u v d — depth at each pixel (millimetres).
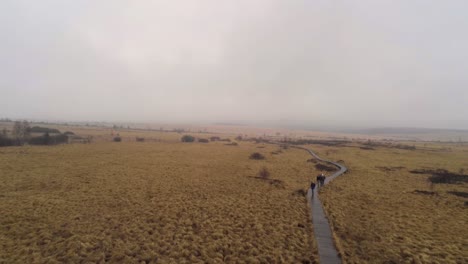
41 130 113000
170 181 41969
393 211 29203
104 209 27859
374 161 69500
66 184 37562
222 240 21125
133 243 20188
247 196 34531
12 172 43375
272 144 124375
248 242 20828
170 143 110000
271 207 30000
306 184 42531
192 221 25219
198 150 88500
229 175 48406
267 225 24547
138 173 47062
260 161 67500
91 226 23281
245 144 120750
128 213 26859
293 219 26203
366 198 34375
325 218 26562
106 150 76875
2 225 22797
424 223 25672
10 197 30875
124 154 70625
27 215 25219
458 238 22172
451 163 66938
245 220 25781
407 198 34688
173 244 20297
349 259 18234
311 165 62375
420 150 102000
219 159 69125
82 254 18109
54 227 22781
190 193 35406
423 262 18094
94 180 40562
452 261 18203
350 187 40562
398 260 18266
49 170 46312
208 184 40812
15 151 65188
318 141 145750
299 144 126000
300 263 17859
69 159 58688
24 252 18234
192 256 18312
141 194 34062
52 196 31766
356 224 25016
